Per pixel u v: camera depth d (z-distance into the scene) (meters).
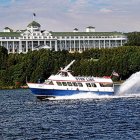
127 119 176.00
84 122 171.25
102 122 170.12
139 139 139.00
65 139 141.12
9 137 145.88
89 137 143.25
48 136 146.12
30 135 148.38
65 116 189.38
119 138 140.75
